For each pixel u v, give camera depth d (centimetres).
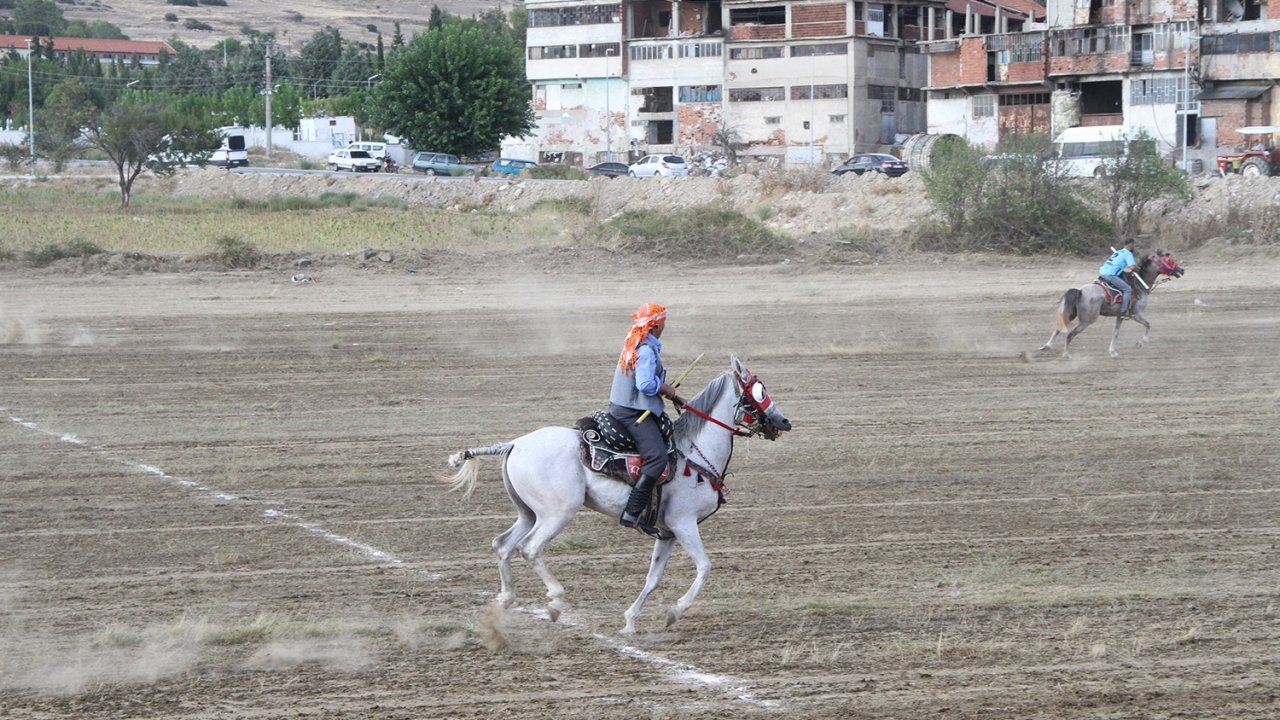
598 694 830
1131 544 1196
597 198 6531
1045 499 1370
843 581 1084
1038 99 8500
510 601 949
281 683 853
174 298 3491
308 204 6644
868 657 898
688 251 4362
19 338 2755
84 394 2078
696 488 944
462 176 8775
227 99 14250
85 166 9562
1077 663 882
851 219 5275
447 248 4538
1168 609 1002
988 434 1717
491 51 9719
